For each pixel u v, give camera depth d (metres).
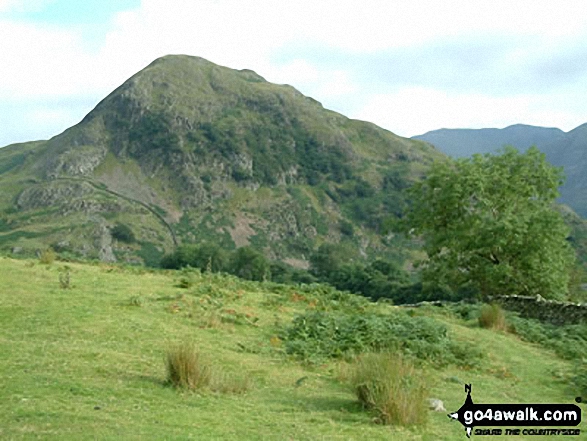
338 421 7.72
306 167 170.75
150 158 165.50
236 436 6.59
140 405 7.43
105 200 142.75
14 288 14.36
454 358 12.95
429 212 33.59
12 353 9.46
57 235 122.31
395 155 187.62
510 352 15.09
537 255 29.67
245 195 155.62
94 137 174.38
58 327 11.45
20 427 6.15
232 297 16.52
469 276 32.38
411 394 8.10
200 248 83.25
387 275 68.50
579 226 91.50
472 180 31.41
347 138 188.50
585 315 19.53
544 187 33.03
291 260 135.75
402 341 13.02
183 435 6.35
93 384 8.12
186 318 13.44
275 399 8.70
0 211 143.75
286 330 13.32
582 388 11.54
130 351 10.35
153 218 141.38
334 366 11.35
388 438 7.16
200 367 8.75
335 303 17.59
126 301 14.22
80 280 16.64
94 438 5.92
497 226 29.12
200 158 163.12
